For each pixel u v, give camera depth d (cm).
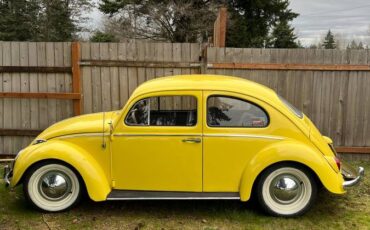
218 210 465
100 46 658
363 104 666
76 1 2912
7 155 689
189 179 435
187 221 438
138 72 663
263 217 445
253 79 659
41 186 447
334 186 418
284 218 441
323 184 418
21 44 656
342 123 672
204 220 438
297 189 436
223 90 430
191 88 431
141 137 431
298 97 665
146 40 2377
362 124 671
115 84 667
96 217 445
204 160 431
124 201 492
